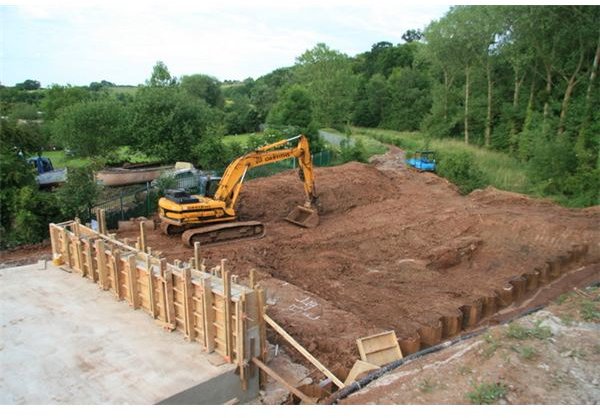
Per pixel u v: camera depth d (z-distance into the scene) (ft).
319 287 47.78
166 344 31.53
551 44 115.65
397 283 49.80
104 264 39.17
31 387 26.61
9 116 65.72
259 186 80.64
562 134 101.14
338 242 60.54
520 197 82.23
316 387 30.27
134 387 26.78
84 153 99.09
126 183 86.63
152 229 62.80
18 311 35.63
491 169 108.17
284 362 32.96
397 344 34.65
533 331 28.50
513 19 117.91
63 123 97.25
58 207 60.08
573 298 34.76
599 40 102.99
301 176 66.95
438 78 180.86
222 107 233.14
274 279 46.32
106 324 33.91
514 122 127.95
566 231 62.08
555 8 105.09
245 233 60.18
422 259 56.70
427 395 23.56
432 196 85.56
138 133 98.89
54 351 30.32
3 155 59.41
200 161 95.91
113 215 64.44
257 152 60.64
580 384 23.48
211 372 28.43
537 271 54.19
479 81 147.64
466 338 32.94
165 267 32.55
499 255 59.21
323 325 37.19
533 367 24.77
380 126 220.43
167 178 73.05
